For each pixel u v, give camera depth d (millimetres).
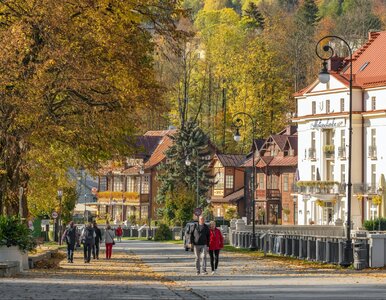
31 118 57531
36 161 70625
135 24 62344
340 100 144250
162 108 63594
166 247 110875
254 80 182750
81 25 58500
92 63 59375
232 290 38406
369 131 139750
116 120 62719
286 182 165750
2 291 33906
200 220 53750
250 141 181000
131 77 60375
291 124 181250
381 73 140250
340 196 142875
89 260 69750
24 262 54219
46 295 32500
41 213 118250
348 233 63312
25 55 57688
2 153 62188
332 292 37438
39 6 57438
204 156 166750
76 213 197000
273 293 36688
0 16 59406
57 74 58375
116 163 71062
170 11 63781
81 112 62094
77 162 71312
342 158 143250
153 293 35250
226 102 191125
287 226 113938
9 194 64688
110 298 31844
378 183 137375
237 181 185875
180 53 65062
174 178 165250
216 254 55125
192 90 195375
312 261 72000
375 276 51750
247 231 105375
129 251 96938
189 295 34906
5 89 57594
